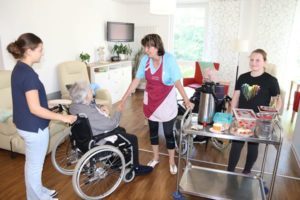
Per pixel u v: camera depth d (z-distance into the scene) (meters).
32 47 1.53
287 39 4.91
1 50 3.15
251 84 2.00
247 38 5.29
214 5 5.27
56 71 4.09
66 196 2.08
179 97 4.25
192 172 2.21
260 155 2.86
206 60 5.67
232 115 1.87
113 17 5.66
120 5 5.88
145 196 2.10
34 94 1.52
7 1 3.13
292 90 4.74
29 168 1.74
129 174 2.25
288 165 2.65
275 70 3.90
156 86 2.17
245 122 1.71
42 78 3.84
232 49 5.12
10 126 2.55
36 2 3.55
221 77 5.55
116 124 2.11
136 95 5.83
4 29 3.13
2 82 2.91
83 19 4.64
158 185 2.25
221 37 5.37
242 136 1.61
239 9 5.12
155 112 2.26
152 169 2.49
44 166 2.49
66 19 4.19
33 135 1.63
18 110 1.59
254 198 1.87
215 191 1.94
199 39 5.87
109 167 2.10
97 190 2.15
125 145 2.13
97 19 5.09
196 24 5.81
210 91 1.78
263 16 4.98
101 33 5.29
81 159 1.84
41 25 3.69
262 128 1.59
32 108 1.52
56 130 2.65
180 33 6.00
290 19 4.80
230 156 2.20
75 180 1.83
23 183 2.24
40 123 1.64
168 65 2.09
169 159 2.63
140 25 6.11
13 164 2.56
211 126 1.78
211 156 2.83
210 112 1.79
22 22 3.37
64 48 4.22
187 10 5.80
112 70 4.96
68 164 2.35
